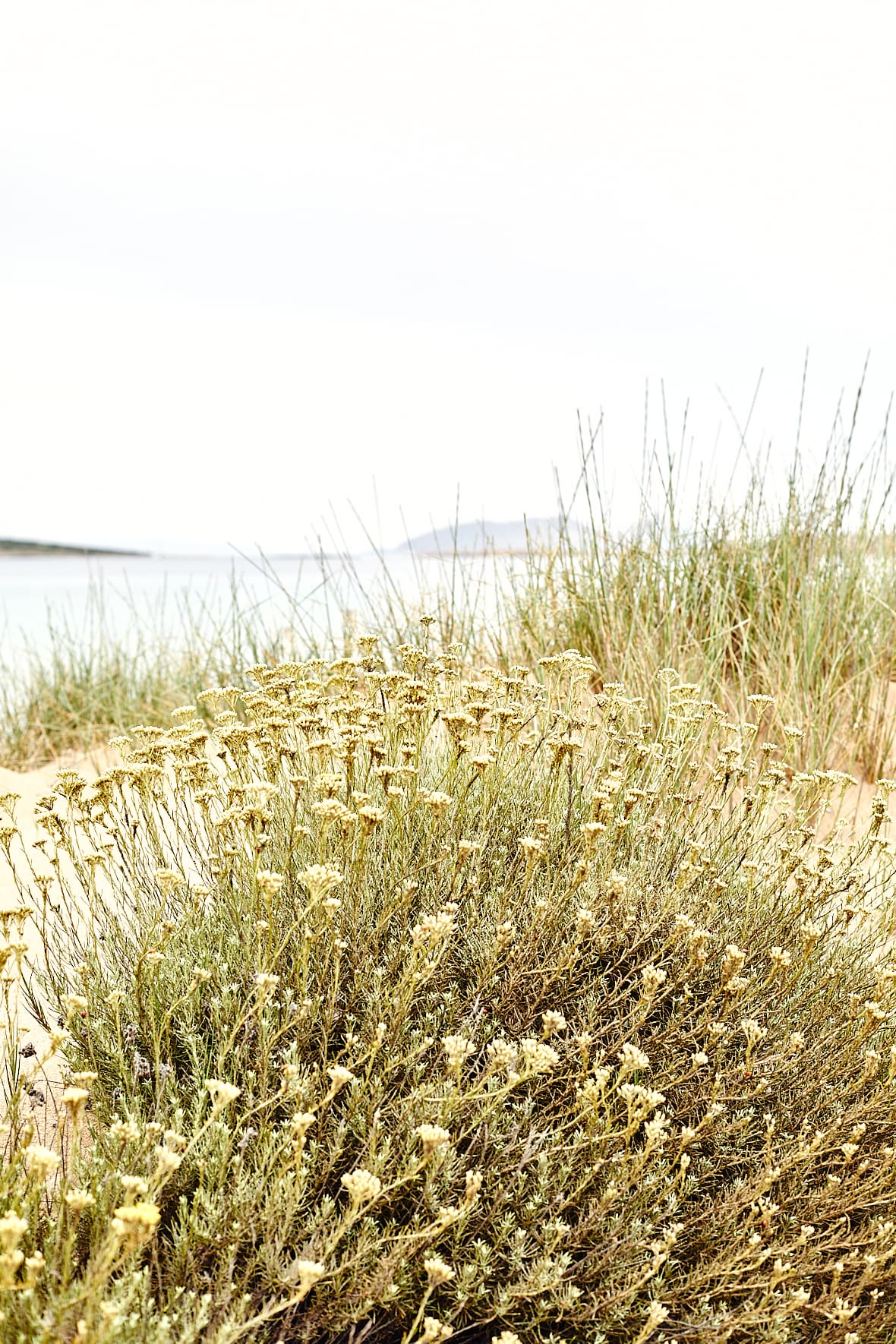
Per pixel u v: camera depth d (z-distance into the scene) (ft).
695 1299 4.86
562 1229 4.49
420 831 7.42
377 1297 4.27
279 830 7.75
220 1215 4.49
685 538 16.19
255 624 19.94
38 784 15.33
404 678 8.93
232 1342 3.76
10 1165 4.23
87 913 9.33
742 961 5.77
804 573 15.23
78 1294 3.56
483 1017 5.94
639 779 9.06
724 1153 5.57
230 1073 5.54
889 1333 4.94
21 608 41.39
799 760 12.53
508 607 16.34
